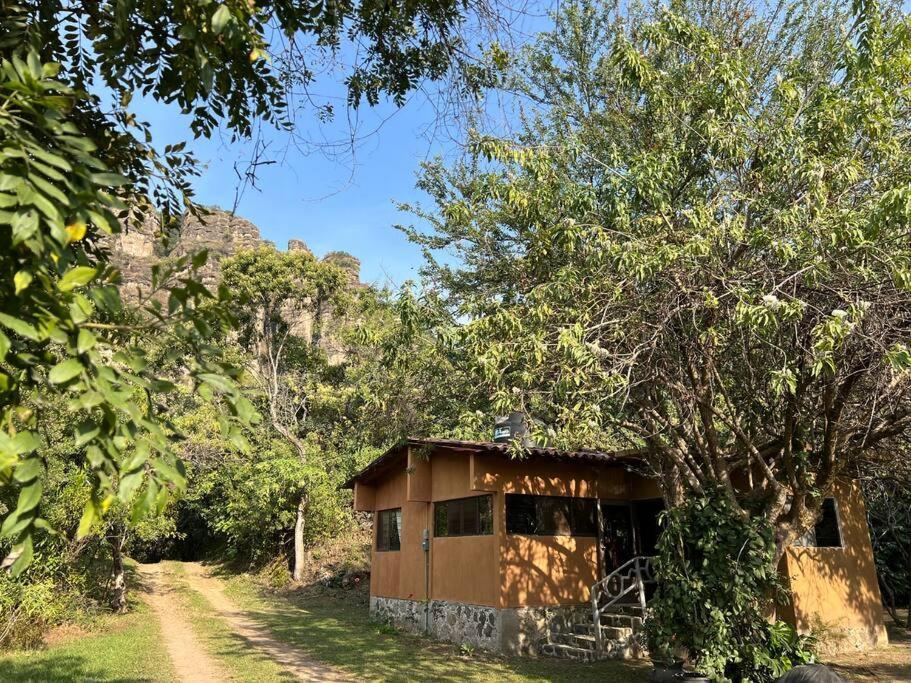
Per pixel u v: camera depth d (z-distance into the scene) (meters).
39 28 3.13
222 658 11.13
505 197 7.27
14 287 1.73
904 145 7.41
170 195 4.04
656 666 8.23
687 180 7.53
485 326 6.84
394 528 16.12
